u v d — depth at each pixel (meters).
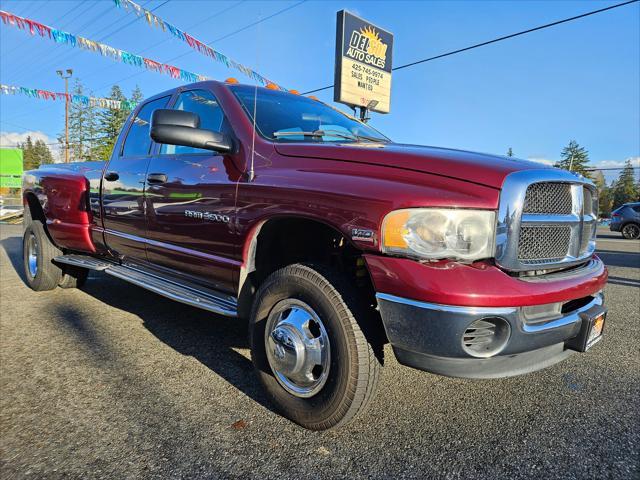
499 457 2.00
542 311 1.93
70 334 3.62
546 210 2.06
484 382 2.80
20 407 2.41
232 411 2.40
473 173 1.94
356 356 2.00
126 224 3.65
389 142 2.89
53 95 12.84
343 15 14.49
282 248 2.68
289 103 3.26
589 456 2.01
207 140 2.60
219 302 2.77
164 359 3.10
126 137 4.01
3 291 5.18
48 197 4.66
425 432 2.21
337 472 1.90
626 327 4.00
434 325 1.75
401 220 1.84
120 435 2.16
